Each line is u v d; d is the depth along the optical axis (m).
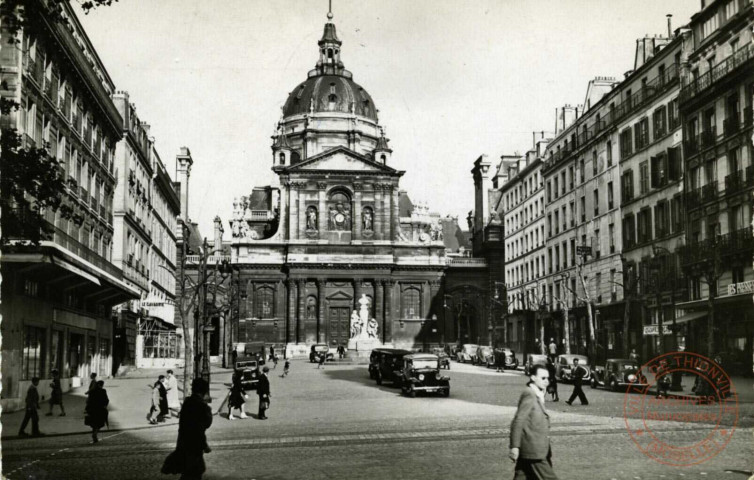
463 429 24.00
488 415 29.11
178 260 105.69
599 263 65.56
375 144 131.88
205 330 41.81
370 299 105.88
